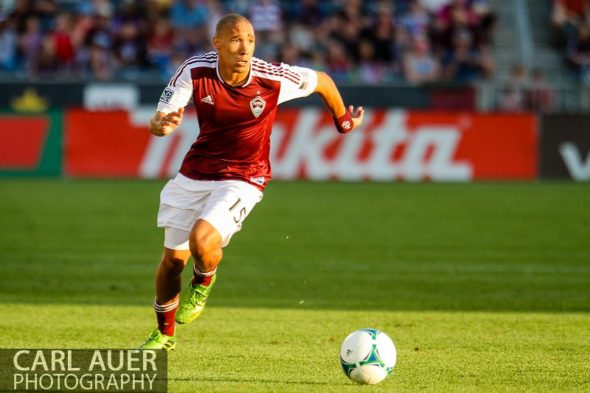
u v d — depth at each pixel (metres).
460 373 24.09
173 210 24.78
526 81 97.38
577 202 69.38
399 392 22.06
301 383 22.73
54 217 59.69
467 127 82.50
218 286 38.97
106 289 37.75
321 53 96.62
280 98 24.70
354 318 32.06
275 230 55.91
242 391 21.91
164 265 24.94
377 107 88.19
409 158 82.44
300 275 41.78
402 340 28.38
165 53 95.50
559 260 46.44
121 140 82.38
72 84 87.50
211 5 99.81
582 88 94.50
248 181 24.66
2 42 96.44
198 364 24.75
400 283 39.97
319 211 64.12
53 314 32.06
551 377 23.80
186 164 24.83
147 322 30.80
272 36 98.06
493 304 35.34
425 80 95.25
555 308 34.56
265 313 32.91
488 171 82.56
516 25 106.44
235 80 24.06
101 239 51.59
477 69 97.12
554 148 82.69
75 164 82.06
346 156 82.31
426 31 100.56
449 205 67.50
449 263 45.41
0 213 61.19
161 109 23.91
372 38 97.12
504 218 61.38
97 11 99.44
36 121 81.81
